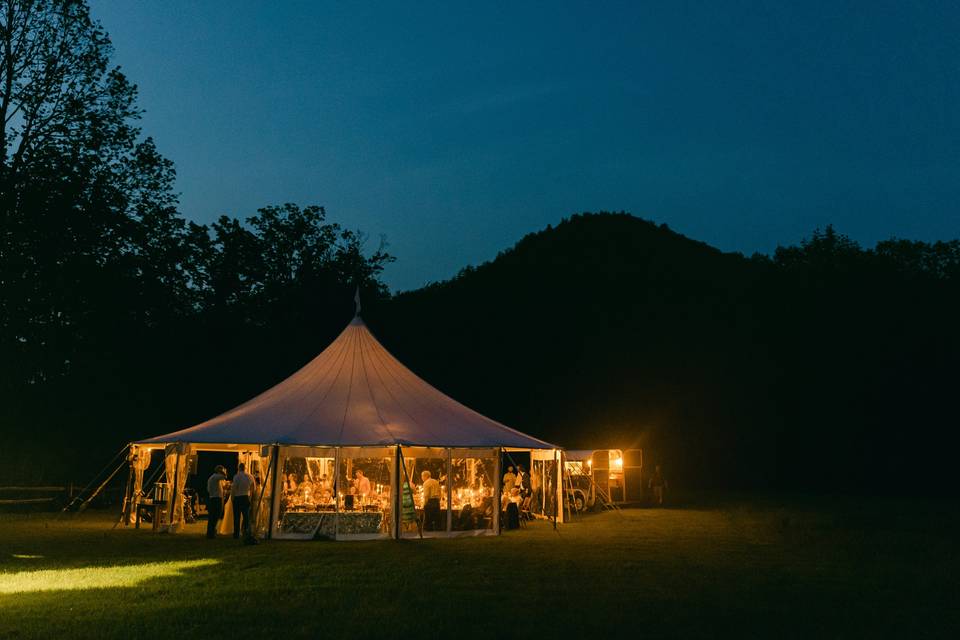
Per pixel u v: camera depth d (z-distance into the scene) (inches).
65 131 1041.5
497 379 1967.3
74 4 1014.4
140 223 1164.5
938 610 347.9
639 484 1137.4
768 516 881.5
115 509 909.8
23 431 1172.5
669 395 1873.8
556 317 2071.9
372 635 284.4
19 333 1074.7
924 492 1469.0
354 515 633.6
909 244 1838.1
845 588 400.8
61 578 400.2
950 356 1567.4
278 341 1518.2
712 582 412.8
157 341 1327.5
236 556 505.0
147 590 366.3
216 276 1523.1
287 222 1606.8
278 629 290.7
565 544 592.1
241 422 687.1
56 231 1045.8
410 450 660.1
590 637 287.0
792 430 1696.6
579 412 1902.1
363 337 791.7
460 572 439.8
